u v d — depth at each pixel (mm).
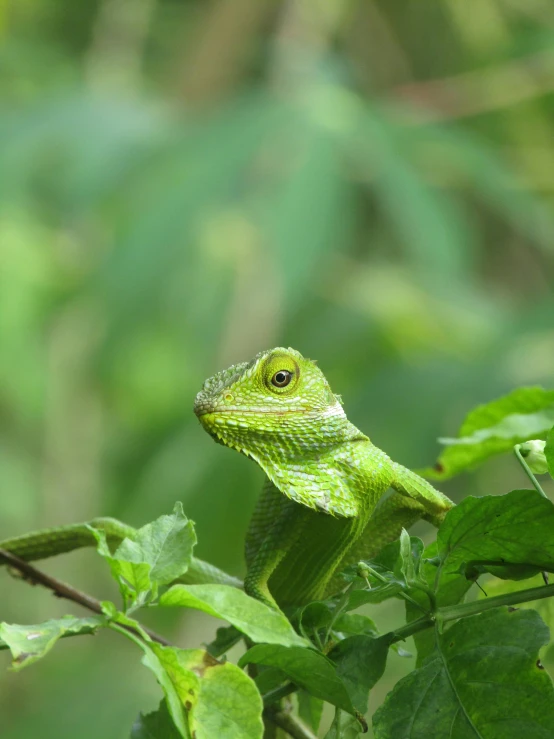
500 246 15234
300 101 10680
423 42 15336
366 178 10242
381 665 3324
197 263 11812
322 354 12359
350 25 15305
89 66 16203
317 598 4898
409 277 12875
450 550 3480
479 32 15094
